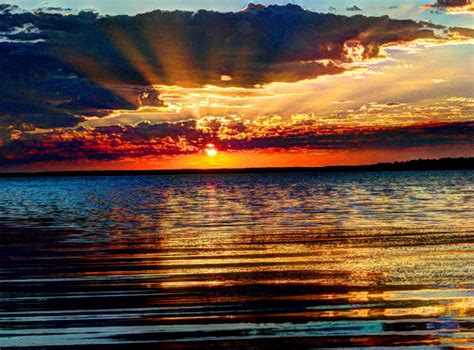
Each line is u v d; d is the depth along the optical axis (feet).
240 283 53.52
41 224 118.73
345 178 487.61
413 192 227.81
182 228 103.96
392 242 78.95
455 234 86.84
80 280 55.57
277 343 37.37
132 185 430.61
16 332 39.65
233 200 195.21
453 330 39.06
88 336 38.83
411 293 48.62
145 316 43.04
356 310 43.96
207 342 37.65
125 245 81.10
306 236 87.51
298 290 50.42
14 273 59.62
